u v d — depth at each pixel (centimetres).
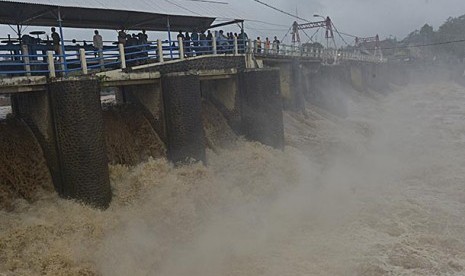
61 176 1612
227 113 2511
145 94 2042
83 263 1309
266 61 3053
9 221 1409
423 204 2152
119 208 1622
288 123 3033
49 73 1577
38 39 1902
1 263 1247
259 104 2412
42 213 1484
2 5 1702
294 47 3894
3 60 1714
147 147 1997
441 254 1661
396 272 1527
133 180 1764
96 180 1576
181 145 1964
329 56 4981
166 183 1750
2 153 1566
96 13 2094
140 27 2508
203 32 2878
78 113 1530
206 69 2297
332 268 1551
